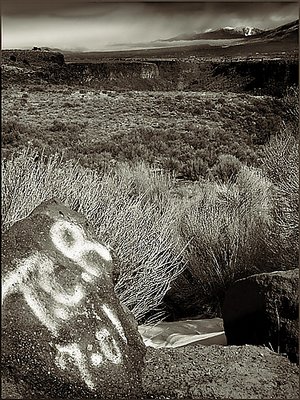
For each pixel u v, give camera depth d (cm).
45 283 226
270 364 258
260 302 281
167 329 344
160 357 258
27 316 215
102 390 220
